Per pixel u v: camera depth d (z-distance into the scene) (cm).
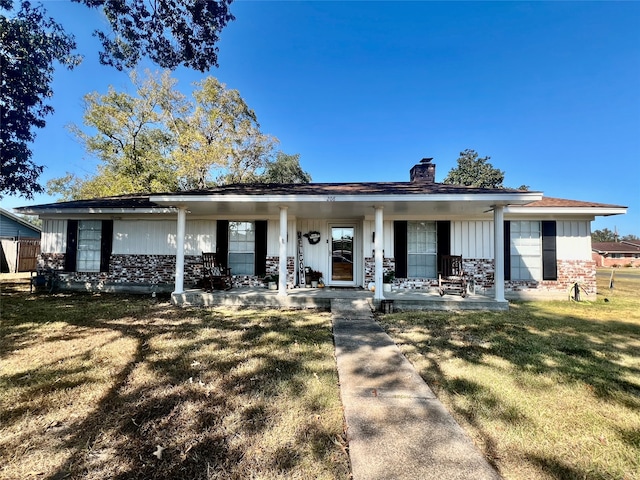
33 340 475
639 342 478
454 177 3750
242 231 998
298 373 351
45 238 1045
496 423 249
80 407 274
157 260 1015
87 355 407
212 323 595
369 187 898
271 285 932
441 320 626
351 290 905
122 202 1071
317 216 967
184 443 225
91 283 1015
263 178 2917
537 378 339
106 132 2044
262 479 189
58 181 2328
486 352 429
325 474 193
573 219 921
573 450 218
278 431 239
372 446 216
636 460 208
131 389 310
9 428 242
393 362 388
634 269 3034
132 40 759
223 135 2372
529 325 586
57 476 192
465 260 933
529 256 926
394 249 945
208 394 299
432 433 233
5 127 863
